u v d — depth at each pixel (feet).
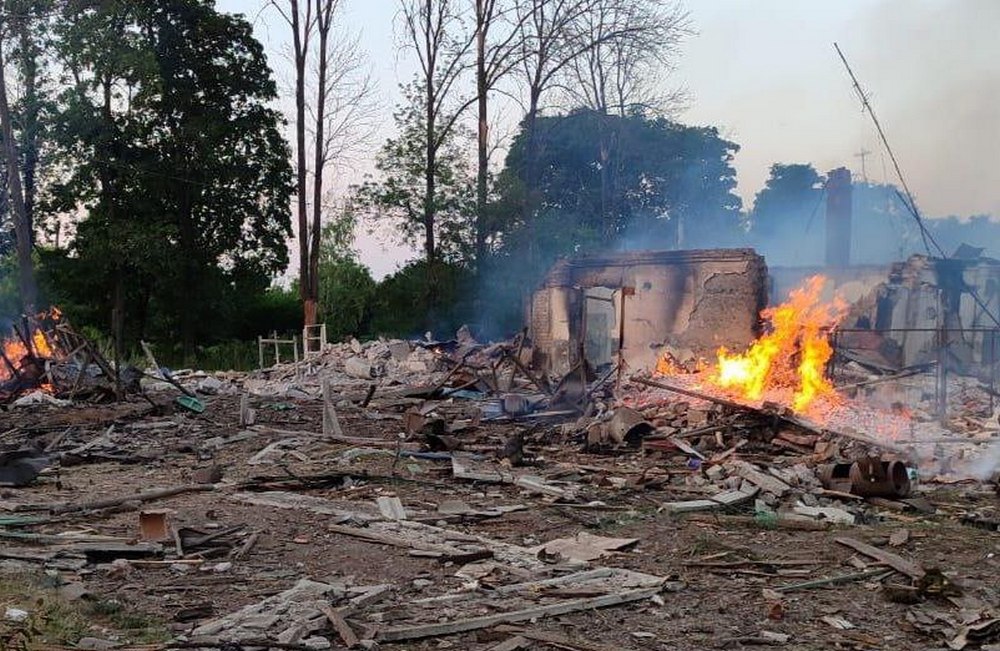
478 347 109.70
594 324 100.99
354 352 113.19
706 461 47.78
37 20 120.37
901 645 22.66
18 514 34.76
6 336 123.65
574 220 151.12
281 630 22.09
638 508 38.58
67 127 125.90
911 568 28.76
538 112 155.74
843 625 23.91
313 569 28.17
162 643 20.98
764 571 28.99
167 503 37.63
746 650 22.03
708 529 34.81
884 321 91.04
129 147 134.10
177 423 63.98
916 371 72.28
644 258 96.78
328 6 141.38
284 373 109.40
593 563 29.53
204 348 150.41
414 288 142.20
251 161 142.51
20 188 115.85
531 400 69.67
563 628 23.13
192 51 137.80
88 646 20.45
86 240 130.72
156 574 27.30
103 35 124.77
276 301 164.96
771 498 40.04
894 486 40.57
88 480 43.27
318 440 55.62
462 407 73.82
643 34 144.77
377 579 27.20
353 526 33.60
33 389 79.77
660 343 95.25
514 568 28.25
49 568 27.14
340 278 166.61
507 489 42.34
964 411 66.18
